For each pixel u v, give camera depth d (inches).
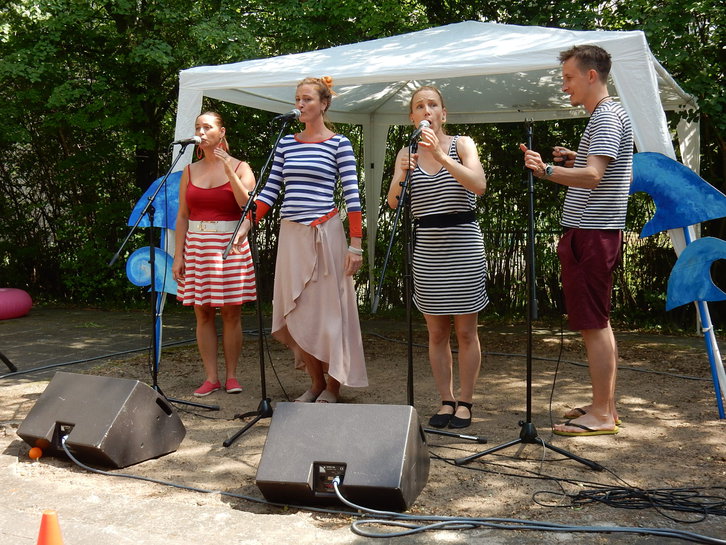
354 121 291.4
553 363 213.8
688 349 234.1
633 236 301.1
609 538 96.4
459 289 142.9
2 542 93.4
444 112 142.6
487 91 255.4
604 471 121.3
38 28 328.8
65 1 313.6
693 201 151.4
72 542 93.0
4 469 127.3
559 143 307.9
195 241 168.4
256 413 155.7
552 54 160.9
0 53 334.6
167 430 135.6
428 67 169.6
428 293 144.9
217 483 120.6
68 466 129.2
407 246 127.5
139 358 225.1
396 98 281.1
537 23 276.8
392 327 288.2
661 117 153.7
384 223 338.0
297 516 105.2
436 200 141.3
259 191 166.2
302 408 112.7
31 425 132.6
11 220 400.2
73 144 389.1
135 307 365.1
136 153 374.0
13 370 207.2
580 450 132.4
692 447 133.7
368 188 306.7
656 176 153.6
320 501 109.3
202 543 95.7
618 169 131.7
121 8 323.9
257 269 150.4
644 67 154.2
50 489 117.8
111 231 382.3
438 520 102.0
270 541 96.6
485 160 317.7
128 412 128.4
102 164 380.2
